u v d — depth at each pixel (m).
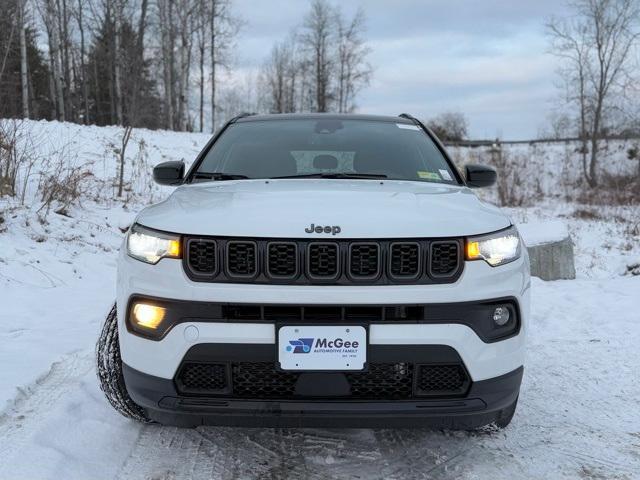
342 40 51.28
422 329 2.05
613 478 2.42
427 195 2.60
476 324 2.11
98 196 10.05
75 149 13.89
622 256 10.19
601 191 24.05
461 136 54.12
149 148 17.89
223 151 3.40
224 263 2.08
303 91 55.28
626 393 3.42
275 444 2.64
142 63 33.22
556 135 36.25
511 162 28.36
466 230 2.15
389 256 2.07
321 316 2.07
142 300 2.17
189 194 2.66
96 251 7.23
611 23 28.86
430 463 2.50
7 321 4.51
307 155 3.30
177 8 38.47
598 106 29.31
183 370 2.11
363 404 2.07
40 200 8.50
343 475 2.39
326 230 2.07
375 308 2.06
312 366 2.05
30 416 2.81
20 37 27.03
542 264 7.28
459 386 2.14
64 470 2.32
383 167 3.21
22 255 6.36
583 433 2.85
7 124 8.51
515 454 2.60
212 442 2.64
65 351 3.81
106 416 2.84
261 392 2.12
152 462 2.45
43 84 46.78
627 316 5.25
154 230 2.20
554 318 5.19
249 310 2.07
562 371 3.78
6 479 2.22
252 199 2.40
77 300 5.32
